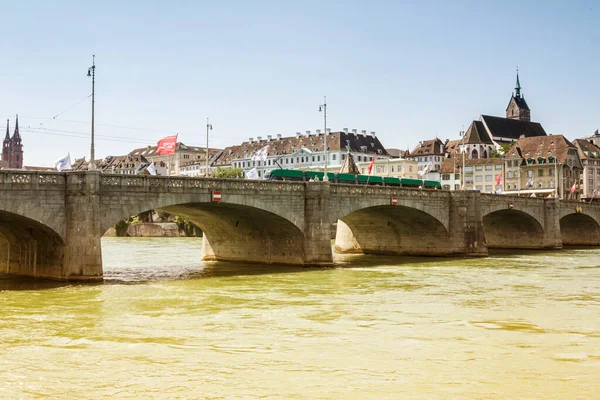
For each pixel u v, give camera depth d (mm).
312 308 43031
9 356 29438
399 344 32375
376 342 32781
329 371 27359
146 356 29641
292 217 66750
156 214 182500
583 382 25922
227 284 55156
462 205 86062
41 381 25781
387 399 23750
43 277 54250
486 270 68875
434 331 35656
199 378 26250
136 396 24031
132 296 47188
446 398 23891
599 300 47406
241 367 27906
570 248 113250
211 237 80000
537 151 178750
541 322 38562
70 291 47625
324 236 68750
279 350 30938
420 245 88375
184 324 37062
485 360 29328
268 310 42062
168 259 83625
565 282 58250
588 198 182125
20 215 48219
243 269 68250
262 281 57344
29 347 31125
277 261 72188
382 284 55969
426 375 26828
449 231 86125
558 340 33562
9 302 43250
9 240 58719
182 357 29516
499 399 23812
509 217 104938
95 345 31656
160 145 65500
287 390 24734
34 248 55781
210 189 58906
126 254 93750
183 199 57062
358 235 94312
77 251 50750
